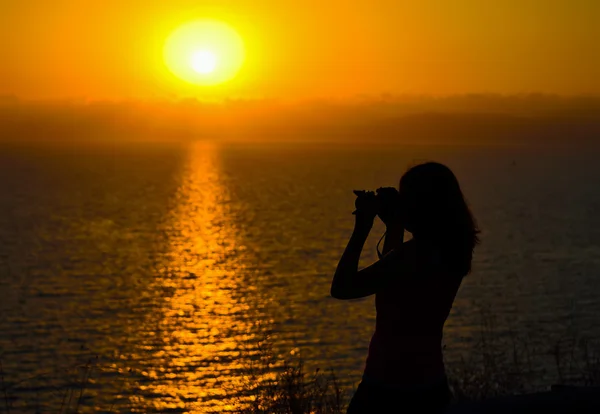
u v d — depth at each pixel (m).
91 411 51.84
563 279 114.00
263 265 126.56
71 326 85.00
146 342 76.38
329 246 148.12
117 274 119.88
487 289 104.88
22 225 184.38
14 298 101.56
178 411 51.38
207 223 188.25
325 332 78.00
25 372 63.75
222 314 89.69
